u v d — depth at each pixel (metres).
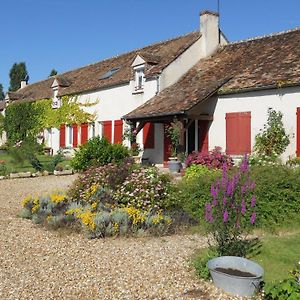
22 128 34.09
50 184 15.64
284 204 9.01
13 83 67.94
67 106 28.67
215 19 22.52
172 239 8.16
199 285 5.67
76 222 8.88
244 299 5.26
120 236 8.37
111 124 24.53
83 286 5.69
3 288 5.64
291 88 15.16
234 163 15.49
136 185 9.99
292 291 4.75
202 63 21.66
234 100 17.08
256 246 7.39
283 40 18.89
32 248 7.60
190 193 9.60
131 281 5.84
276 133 15.38
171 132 17.55
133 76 22.69
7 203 12.20
